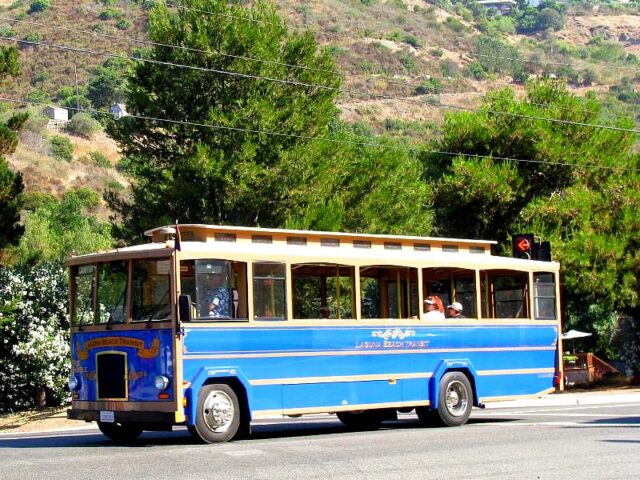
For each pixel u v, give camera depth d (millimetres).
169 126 30953
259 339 17156
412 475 12461
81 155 81812
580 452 14734
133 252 16828
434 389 19625
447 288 20688
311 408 17750
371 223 32562
